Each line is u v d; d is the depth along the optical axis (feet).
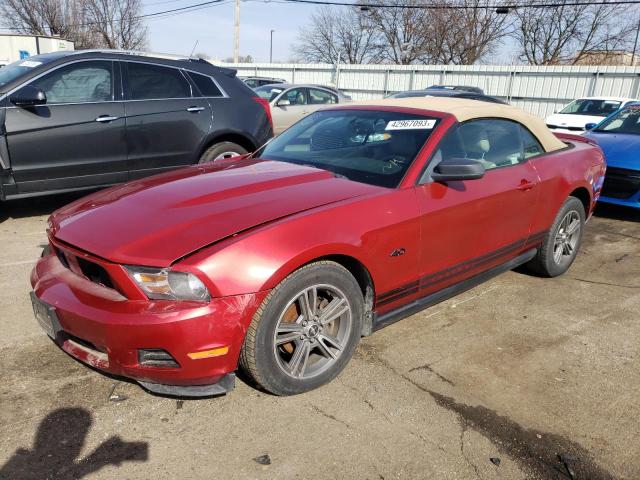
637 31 125.29
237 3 101.45
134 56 19.72
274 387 9.00
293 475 7.66
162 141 20.02
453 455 8.18
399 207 10.26
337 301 9.55
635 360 11.21
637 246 19.26
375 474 7.73
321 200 9.73
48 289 8.95
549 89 74.28
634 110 25.58
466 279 12.37
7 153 17.29
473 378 10.27
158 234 8.49
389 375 10.24
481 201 11.84
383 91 88.99
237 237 8.39
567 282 15.49
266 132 22.67
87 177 18.89
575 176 14.83
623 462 8.21
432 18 141.18
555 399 9.72
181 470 7.68
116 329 7.93
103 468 7.66
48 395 9.23
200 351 8.04
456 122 11.87
